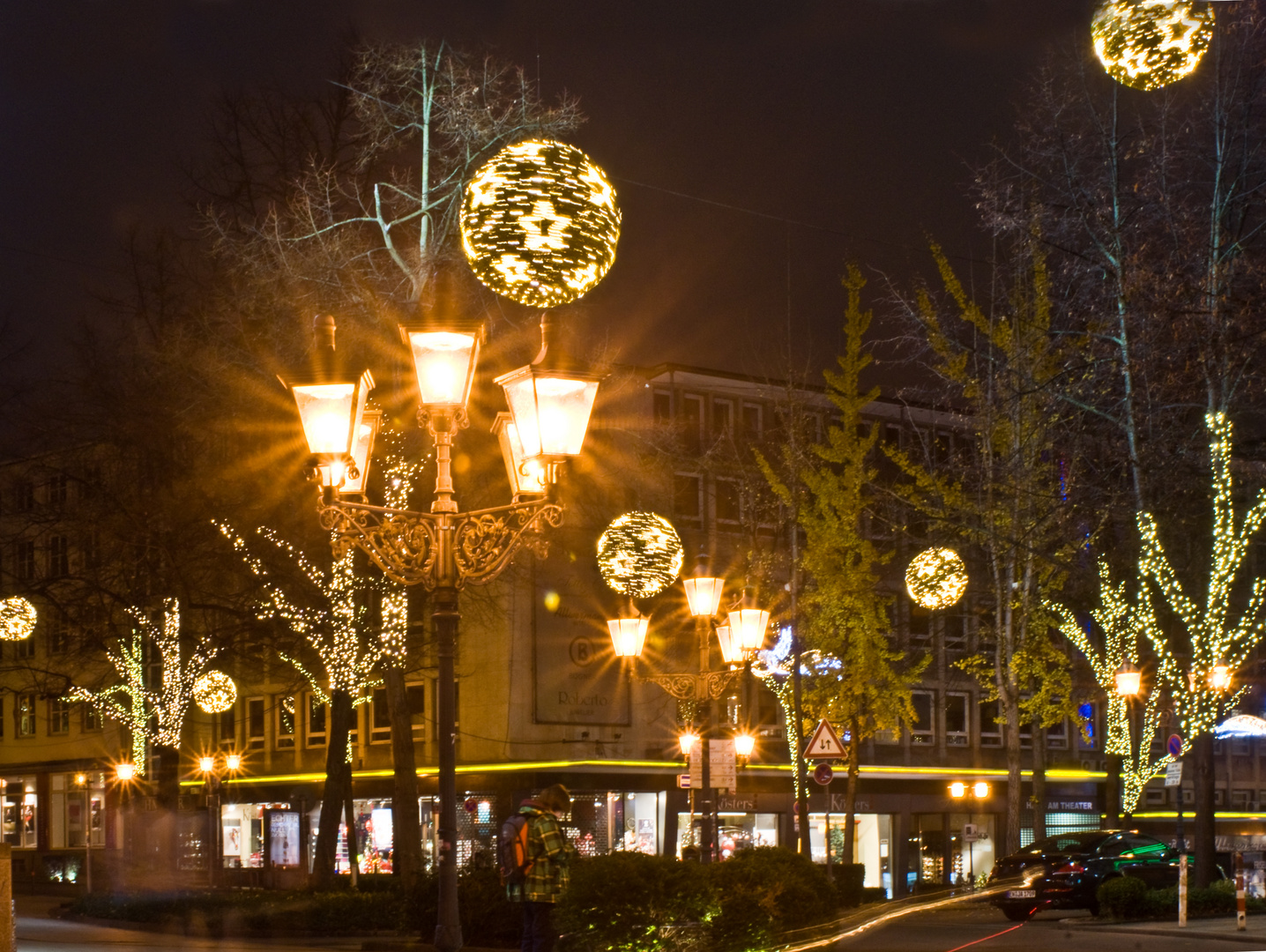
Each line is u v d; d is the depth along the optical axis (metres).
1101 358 30.03
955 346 36.03
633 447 44.00
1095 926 26.05
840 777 50.19
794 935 16.58
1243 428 29.58
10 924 9.27
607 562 15.59
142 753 41.97
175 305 33.56
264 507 30.80
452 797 10.62
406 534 11.20
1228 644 29.22
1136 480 29.86
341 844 50.19
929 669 54.81
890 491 40.16
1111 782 43.00
